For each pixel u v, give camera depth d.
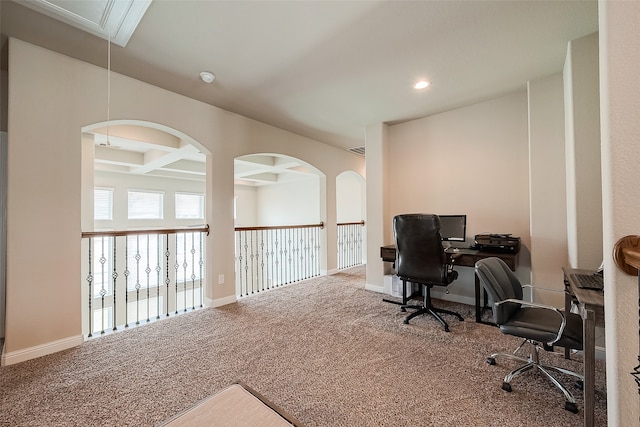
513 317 1.83
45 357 2.11
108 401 1.62
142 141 3.97
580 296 1.44
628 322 0.81
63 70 2.25
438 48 2.24
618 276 0.83
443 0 1.73
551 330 1.61
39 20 1.87
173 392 1.71
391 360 2.08
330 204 5.22
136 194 6.73
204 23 1.91
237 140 3.61
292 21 1.90
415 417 1.50
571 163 2.23
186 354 2.17
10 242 2.02
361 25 1.96
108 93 2.49
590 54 2.09
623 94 0.82
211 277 3.31
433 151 3.73
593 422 1.34
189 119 3.10
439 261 2.66
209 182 3.34
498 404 1.60
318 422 1.47
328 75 2.66
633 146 0.80
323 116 3.74
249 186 9.08
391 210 4.12
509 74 2.65
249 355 2.16
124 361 2.07
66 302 2.26
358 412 1.54
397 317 2.98
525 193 3.07
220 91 2.97
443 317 2.98
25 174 2.08
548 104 2.66
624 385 0.82
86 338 2.45
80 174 2.34
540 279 2.66
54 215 2.21
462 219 3.27
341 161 5.52
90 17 1.84
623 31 0.83
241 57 2.34
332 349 2.26
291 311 3.17
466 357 2.12
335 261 5.30
